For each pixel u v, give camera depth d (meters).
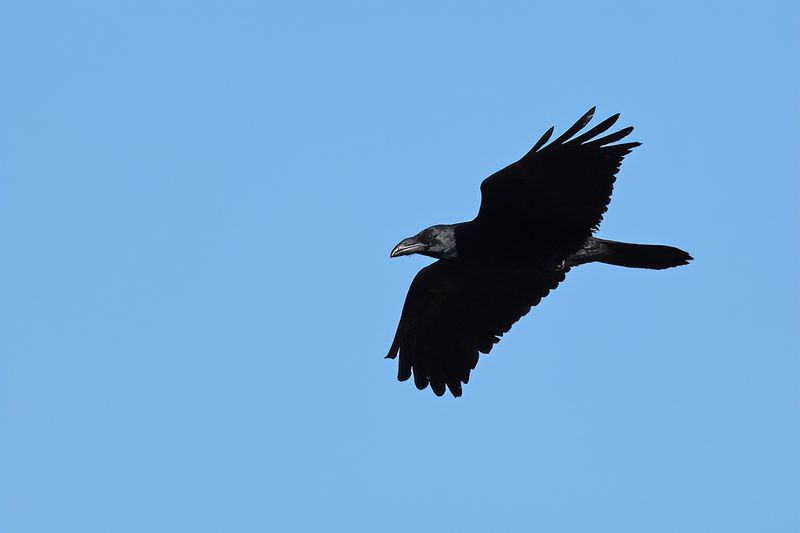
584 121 14.05
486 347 17.28
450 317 17.42
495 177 14.80
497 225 15.52
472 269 16.45
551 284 16.61
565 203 15.00
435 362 17.64
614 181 14.64
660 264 15.62
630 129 14.25
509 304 17.02
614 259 15.70
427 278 16.91
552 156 14.44
